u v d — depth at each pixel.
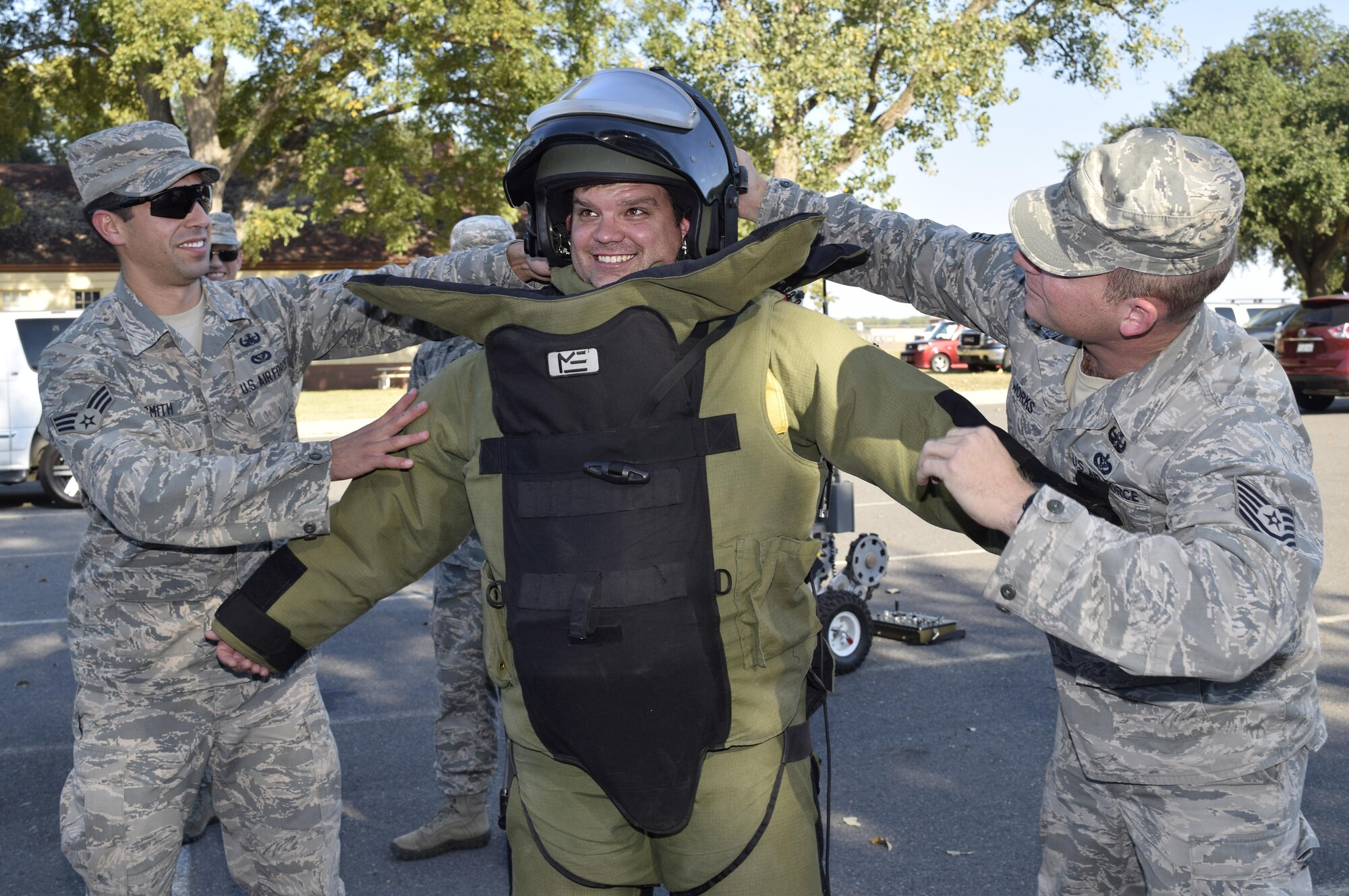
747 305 2.02
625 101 2.03
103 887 2.52
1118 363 1.93
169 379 2.60
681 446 1.87
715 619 1.88
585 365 1.87
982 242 2.37
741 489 1.90
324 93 20.19
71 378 2.48
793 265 1.88
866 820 3.92
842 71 19.91
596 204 2.10
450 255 2.92
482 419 2.05
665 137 2.02
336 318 2.85
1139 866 2.29
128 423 2.45
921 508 1.90
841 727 4.80
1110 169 1.70
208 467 2.20
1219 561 1.50
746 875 1.94
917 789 4.17
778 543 1.94
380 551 2.25
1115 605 1.50
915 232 2.47
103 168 2.52
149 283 2.62
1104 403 1.95
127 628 2.50
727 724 1.91
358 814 4.11
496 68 20.08
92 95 22.97
